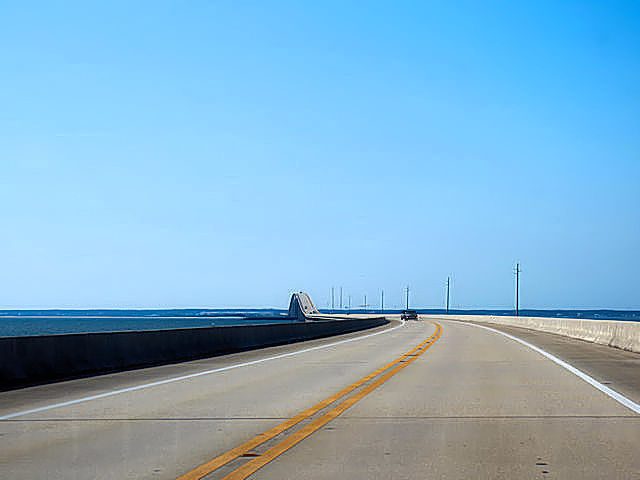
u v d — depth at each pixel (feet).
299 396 49.34
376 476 26.48
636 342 91.86
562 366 70.59
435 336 145.79
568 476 26.32
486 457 29.58
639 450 30.83
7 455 30.60
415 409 42.80
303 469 27.63
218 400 47.57
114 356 72.28
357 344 117.91
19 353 59.11
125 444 32.81
